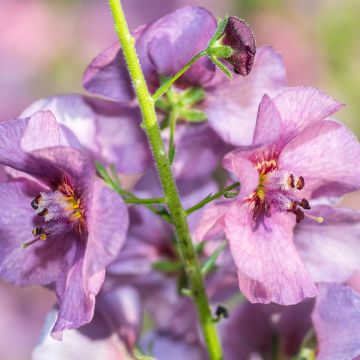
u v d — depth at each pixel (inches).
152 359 7.4
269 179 6.4
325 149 6.5
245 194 6.0
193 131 7.4
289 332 7.4
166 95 7.3
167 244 7.8
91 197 5.9
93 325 7.1
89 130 7.2
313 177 6.5
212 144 7.4
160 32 7.0
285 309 7.4
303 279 6.3
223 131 7.3
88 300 5.9
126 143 7.3
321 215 6.7
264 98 6.0
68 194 6.5
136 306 7.5
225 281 7.6
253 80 7.2
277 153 6.4
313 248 6.9
